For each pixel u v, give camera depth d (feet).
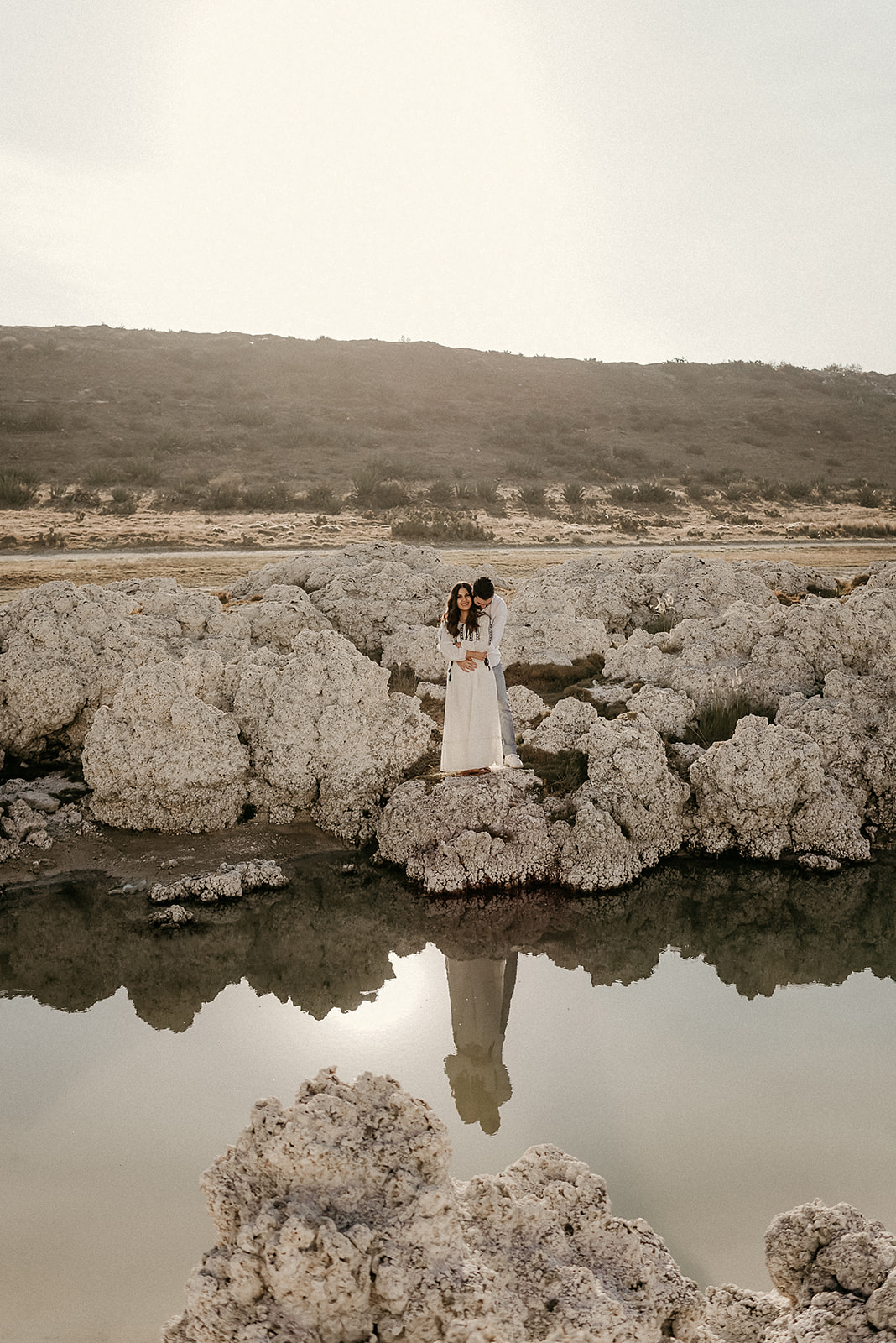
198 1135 15.07
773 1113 15.66
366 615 39.88
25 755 30.60
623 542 96.37
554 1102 15.98
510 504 123.95
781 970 21.34
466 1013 19.22
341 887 24.93
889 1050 17.81
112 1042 18.07
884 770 28.60
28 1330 11.16
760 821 27.25
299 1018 19.03
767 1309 11.43
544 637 38.42
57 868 25.32
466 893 24.75
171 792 27.22
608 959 21.81
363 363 243.81
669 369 299.79
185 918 22.94
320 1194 10.12
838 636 34.81
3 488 103.76
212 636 36.06
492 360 274.98
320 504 111.24
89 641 31.76
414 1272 9.57
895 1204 13.43
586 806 25.90
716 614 41.04
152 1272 12.17
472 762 26.04
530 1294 10.12
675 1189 13.74
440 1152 10.58
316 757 28.43
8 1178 13.97
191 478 127.54
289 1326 9.23
